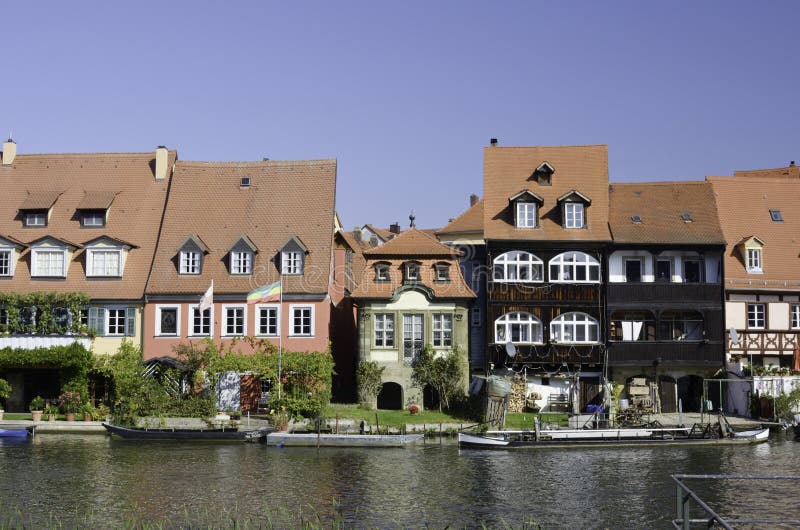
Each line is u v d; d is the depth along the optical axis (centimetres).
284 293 5906
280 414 5338
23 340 5678
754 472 4156
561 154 6550
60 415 5619
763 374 5766
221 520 3381
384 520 3394
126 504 3612
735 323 6184
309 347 5866
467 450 4825
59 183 6512
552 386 5997
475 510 3534
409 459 4544
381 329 5934
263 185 6444
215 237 6178
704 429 5050
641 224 6188
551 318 6025
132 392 5462
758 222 6531
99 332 5953
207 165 6575
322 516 3447
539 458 4578
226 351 5816
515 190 6359
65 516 3438
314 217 6244
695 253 6116
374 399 5847
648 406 5834
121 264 6053
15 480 4016
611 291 6025
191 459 4522
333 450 4816
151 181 6519
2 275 6062
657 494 3778
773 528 3241
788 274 6297
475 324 6322
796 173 7544
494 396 5331
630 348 5962
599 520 3400
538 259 6084
